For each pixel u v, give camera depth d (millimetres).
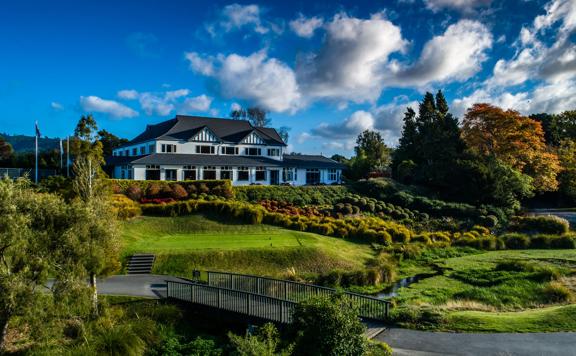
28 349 14391
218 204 39000
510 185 52438
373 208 48844
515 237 35969
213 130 62750
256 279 21859
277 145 65062
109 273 17797
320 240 33250
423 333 14922
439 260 31125
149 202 41844
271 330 12438
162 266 26359
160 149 55031
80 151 37219
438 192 58219
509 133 59000
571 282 22500
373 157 89250
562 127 75688
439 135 70188
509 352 12914
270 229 36375
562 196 61312
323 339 10852
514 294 20844
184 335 16781
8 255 12594
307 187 54625
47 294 14180
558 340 13797
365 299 18594
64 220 14438
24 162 76625
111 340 14297
